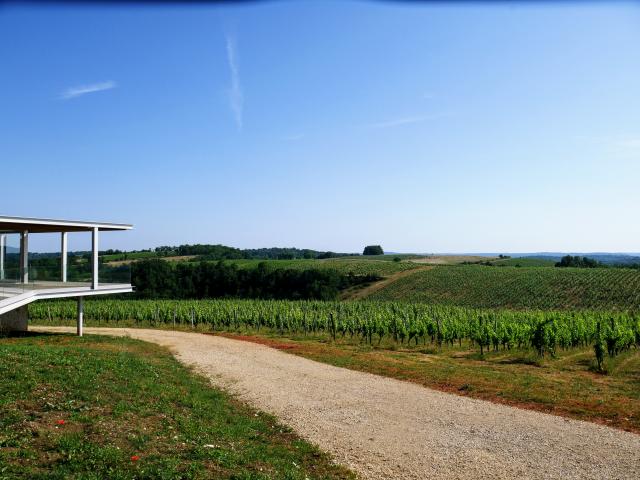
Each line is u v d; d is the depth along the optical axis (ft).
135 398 41.81
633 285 225.97
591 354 90.27
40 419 33.22
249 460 31.94
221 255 467.11
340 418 45.27
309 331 130.31
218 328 141.08
